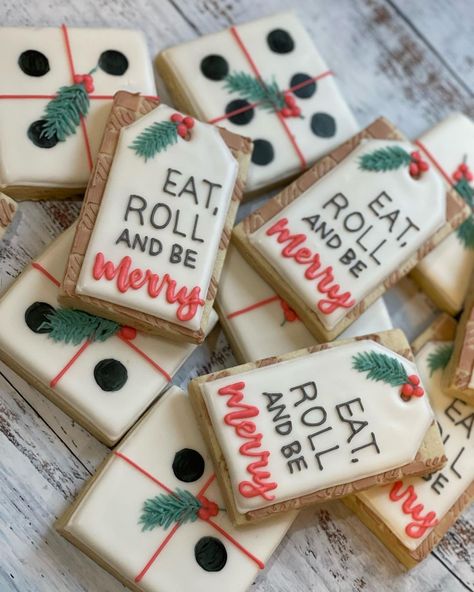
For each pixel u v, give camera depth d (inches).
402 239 21.1
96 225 19.6
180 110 21.9
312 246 20.8
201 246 20.0
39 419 20.3
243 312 21.1
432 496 20.9
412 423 20.3
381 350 20.6
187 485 20.0
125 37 21.2
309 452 19.8
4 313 19.7
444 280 22.2
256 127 21.6
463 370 21.1
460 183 22.6
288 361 20.2
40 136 20.3
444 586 21.3
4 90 20.2
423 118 23.8
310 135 21.9
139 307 19.7
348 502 21.0
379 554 21.1
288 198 21.1
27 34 20.6
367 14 23.9
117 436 20.0
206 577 19.7
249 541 20.0
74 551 20.1
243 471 19.6
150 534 19.6
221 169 20.4
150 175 19.9
